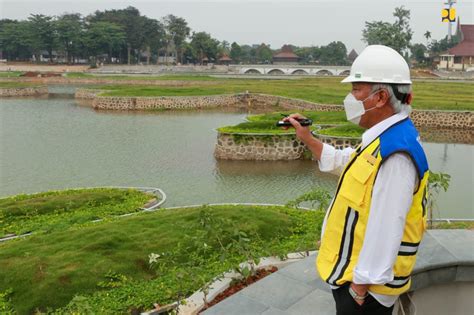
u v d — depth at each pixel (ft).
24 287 22.81
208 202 47.50
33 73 264.31
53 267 24.27
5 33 348.38
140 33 362.94
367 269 8.36
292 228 30.37
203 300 16.06
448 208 45.50
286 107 138.31
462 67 301.22
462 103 113.91
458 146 80.33
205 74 285.64
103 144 79.92
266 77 257.96
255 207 35.14
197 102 141.28
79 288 22.50
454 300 13.89
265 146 67.97
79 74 265.95
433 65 338.13
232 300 12.64
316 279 13.69
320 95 140.97
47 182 56.18
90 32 340.39
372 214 8.30
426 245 14.49
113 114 122.31
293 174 59.77
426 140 86.38
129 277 23.57
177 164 65.41
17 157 69.67
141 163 65.92
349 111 9.37
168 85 198.59
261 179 57.36
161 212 35.09
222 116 119.55
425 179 8.47
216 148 70.69
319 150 10.96
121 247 26.61
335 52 440.45
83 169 62.59
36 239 29.48
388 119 8.75
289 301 12.53
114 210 39.58
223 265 22.97
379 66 8.81
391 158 8.19
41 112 124.77
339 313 9.28
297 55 442.50
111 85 197.67
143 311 20.72
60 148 76.43
